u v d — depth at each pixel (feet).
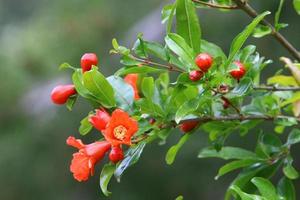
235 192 13.73
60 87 13.97
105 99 13.55
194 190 50.85
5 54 55.67
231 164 15.17
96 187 53.93
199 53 13.64
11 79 54.95
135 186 52.42
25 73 55.16
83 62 13.87
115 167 13.58
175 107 13.93
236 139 43.91
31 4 79.05
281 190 14.94
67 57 53.06
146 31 50.39
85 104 51.80
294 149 46.50
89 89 13.44
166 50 14.05
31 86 55.31
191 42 13.65
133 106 13.74
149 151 50.70
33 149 54.75
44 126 54.13
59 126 53.26
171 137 48.34
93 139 50.57
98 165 52.39
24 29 61.36
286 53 42.80
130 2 53.47
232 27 45.73
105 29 52.70
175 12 14.02
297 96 15.48
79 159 13.24
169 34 13.39
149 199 51.88
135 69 13.99
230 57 13.34
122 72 13.99
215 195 50.62
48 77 54.70
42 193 54.70
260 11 44.04
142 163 51.52
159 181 51.34
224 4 15.14
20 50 55.26
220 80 13.34
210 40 46.26
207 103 14.01
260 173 15.17
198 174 50.37
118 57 49.75
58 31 53.52
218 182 50.16
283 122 15.29
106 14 52.80
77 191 54.80
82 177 13.20
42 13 61.57
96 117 13.17
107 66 50.03
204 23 46.34
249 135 43.45
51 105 53.98
